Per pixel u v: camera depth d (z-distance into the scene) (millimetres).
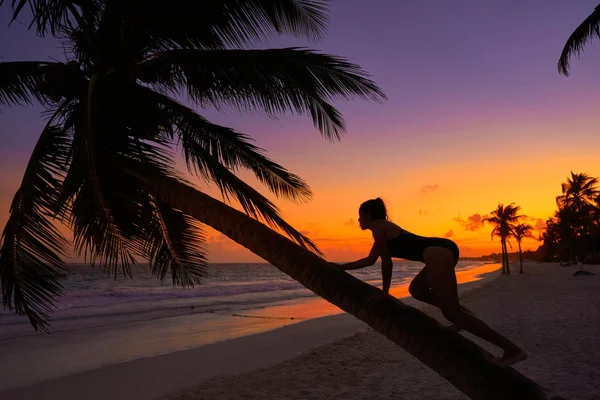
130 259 4160
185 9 5168
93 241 4605
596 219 48812
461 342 2564
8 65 6305
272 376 8125
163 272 6215
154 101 5488
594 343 9430
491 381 2447
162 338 13367
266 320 17281
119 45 5562
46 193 4965
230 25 5578
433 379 7223
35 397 7586
